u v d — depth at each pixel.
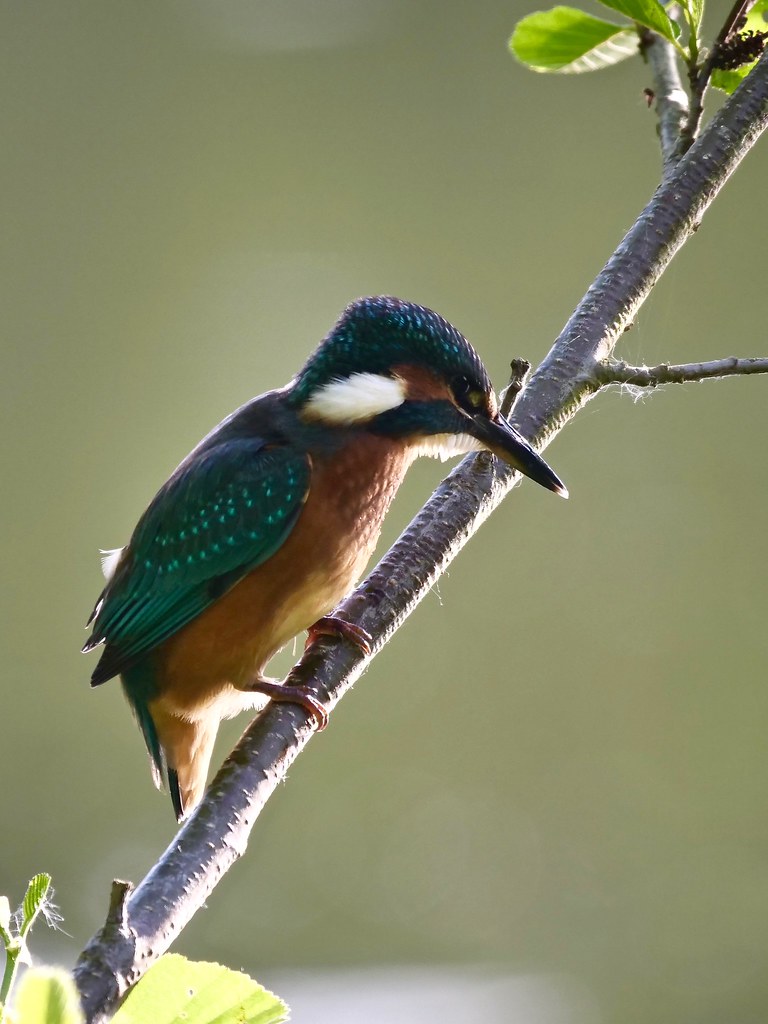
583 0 15.90
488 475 5.32
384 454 5.64
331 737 14.30
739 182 16.56
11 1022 2.24
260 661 5.75
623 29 6.05
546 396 5.42
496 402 5.58
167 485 5.95
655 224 5.62
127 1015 2.96
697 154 5.68
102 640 6.06
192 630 5.71
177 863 3.88
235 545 5.64
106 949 3.03
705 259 16.31
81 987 2.96
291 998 11.66
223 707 5.89
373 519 5.74
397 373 5.58
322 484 5.62
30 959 2.44
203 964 3.01
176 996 2.98
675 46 5.55
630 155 17.05
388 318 5.62
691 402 15.85
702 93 5.61
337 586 5.75
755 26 5.79
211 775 10.75
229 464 5.68
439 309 16.48
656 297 16.00
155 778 6.07
